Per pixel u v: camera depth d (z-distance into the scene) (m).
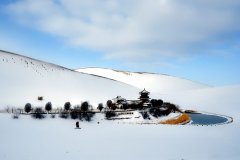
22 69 149.88
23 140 54.16
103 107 115.38
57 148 49.75
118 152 48.88
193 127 80.75
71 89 145.25
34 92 125.12
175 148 52.88
